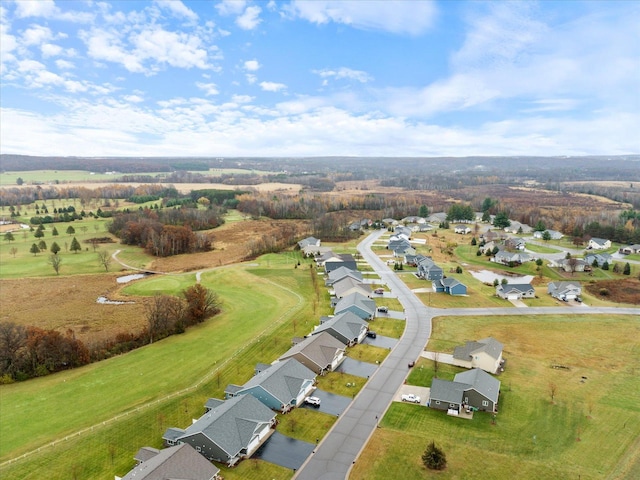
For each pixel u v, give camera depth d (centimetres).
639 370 6425
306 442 4775
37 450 4675
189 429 4731
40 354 6556
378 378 6203
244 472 4288
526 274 12069
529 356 6900
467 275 11906
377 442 4753
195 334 7956
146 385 6112
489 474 4231
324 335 7012
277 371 5784
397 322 8375
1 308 9588
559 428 4981
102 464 4469
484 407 5353
